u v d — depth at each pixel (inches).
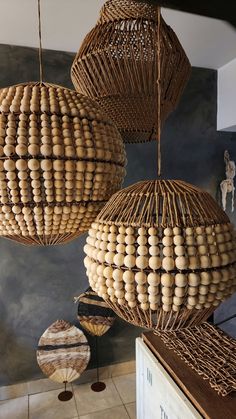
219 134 95.3
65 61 77.9
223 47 75.8
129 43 28.9
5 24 63.9
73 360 81.7
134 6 29.5
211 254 16.6
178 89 33.2
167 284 16.0
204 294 16.5
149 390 43.8
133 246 16.9
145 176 87.5
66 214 21.1
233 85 85.6
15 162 18.5
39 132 19.0
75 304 85.0
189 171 92.2
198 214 17.8
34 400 81.4
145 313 18.0
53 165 19.0
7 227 21.5
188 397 34.4
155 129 37.2
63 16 60.8
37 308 81.8
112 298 17.9
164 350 43.2
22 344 81.7
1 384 81.3
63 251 82.7
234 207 98.3
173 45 29.6
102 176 21.6
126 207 18.5
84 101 22.1
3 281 78.3
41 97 20.3
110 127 23.2
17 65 74.1
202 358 40.8
